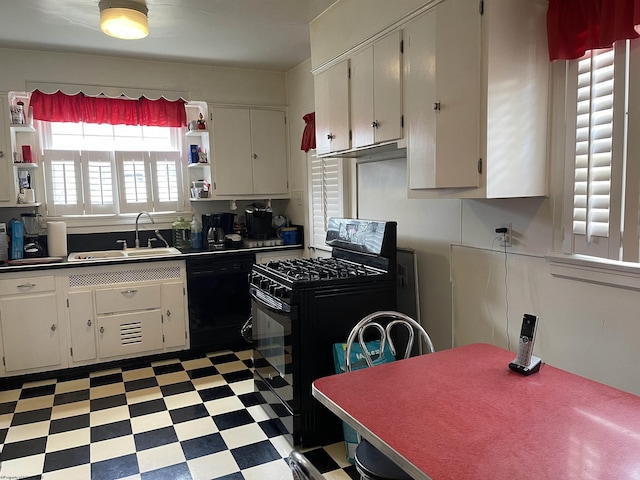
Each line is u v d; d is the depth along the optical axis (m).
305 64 3.88
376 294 2.54
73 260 3.47
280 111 4.31
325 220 3.73
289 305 2.35
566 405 1.31
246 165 4.21
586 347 1.84
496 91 1.79
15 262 3.31
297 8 2.79
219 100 4.06
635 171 1.59
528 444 1.11
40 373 3.35
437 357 1.72
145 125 3.98
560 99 1.87
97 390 3.16
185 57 3.74
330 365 2.45
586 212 1.78
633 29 1.48
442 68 2.00
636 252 1.61
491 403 1.33
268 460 2.32
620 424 1.20
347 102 2.72
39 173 3.77
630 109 1.59
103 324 3.48
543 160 1.93
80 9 2.69
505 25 1.79
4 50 3.38
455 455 1.07
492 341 2.30
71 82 3.57
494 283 2.26
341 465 2.28
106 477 2.18
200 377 3.37
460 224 2.47
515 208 2.12
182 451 2.39
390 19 2.31
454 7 1.92
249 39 3.31
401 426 1.20
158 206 4.14
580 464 1.02
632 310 1.67
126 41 3.30
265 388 2.80
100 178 3.90
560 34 1.78
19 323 3.25
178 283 3.70
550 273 1.96
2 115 3.40
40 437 2.54
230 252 3.88
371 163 3.18
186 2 2.63
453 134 1.96
